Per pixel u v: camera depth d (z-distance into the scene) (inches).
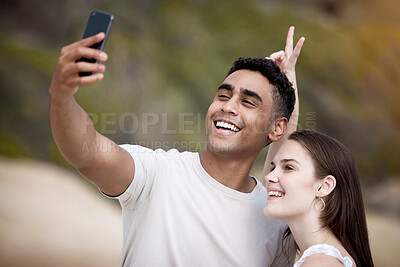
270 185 220.1
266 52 1231.5
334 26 1331.2
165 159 223.8
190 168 223.6
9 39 1044.5
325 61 1232.2
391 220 1013.8
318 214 215.5
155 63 1139.3
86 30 168.9
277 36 1247.5
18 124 936.9
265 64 228.8
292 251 237.8
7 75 965.8
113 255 673.6
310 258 198.7
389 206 1065.5
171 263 209.3
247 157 224.8
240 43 1222.9
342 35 1286.9
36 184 796.0
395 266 852.6
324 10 1386.6
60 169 904.9
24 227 672.4
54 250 649.6
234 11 1283.2
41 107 967.0
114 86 1074.7
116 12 1174.3
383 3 1413.6
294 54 259.6
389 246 896.3
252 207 223.6
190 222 212.4
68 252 650.2
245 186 229.5
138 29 1186.6
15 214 693.9
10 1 1074.1
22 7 1083.3
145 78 1112.8
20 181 788.6
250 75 226.5
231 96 224.1
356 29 1342.3
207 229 211.9
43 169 869.2
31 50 1055.0
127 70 1105.4
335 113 1165.7
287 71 261.0
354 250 218.7
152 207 212.4
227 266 214.2
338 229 215.5
